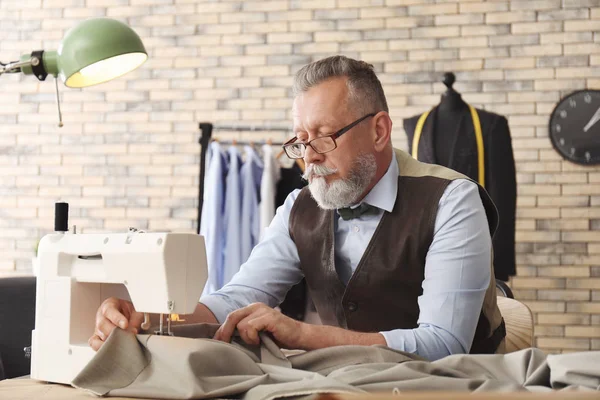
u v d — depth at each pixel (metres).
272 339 1.80
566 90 5.31
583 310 5.23
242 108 5.70
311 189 2.14
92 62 2.33
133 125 5.84
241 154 5.58
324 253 2.26
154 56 5.82
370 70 2.16
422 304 2.02
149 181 5.80
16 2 6.02
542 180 5.30
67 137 5.92
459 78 5.42
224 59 5.74
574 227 5.26
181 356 1.53
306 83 2.11
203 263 1.80
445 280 2.01
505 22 5.38
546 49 5.33
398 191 2.18
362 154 2.10
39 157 5.94
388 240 2.15
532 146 5.32
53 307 1.86
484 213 2.12
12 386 1.78
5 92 6.00
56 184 5.91
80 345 1.82
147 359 1.60
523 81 5.35
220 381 1.50
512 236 4.39
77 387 1.57
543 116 5.32
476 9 5.42
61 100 5.93
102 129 5.88
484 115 4.41
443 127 4.38
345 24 5.59
